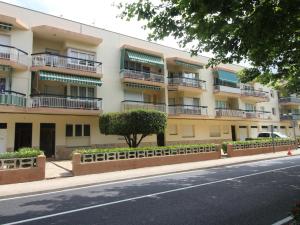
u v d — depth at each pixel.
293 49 10.02
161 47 28.36
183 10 7.34
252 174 13.34
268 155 23.66
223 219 6.19
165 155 17.53
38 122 20.27
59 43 22.14
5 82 18.80
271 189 9.51
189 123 31.05
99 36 23.78
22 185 10.80
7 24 18.36
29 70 19.50
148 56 25.95
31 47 19.77
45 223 6.18
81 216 6.66
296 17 6.06
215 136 33.84
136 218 6.41
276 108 44.59
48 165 16.86
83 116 22.42
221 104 34.72
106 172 14.31
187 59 29.47
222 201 7.93
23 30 19.52
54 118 21.03
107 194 9.29
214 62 10.48
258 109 40.66
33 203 8.17
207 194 8.93
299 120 44.09
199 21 7.49
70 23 22.16
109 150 14.84
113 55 24.41
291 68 12.76
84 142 22.33
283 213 6.56
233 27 7.25
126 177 12.68
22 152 11.95
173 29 8.23
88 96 22.66
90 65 22.70
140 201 8.12
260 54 9.16
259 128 40.44
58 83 21.64
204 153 20.06
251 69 13.63
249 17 6.37
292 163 17.98
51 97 19.55
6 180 11.09
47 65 19.75
